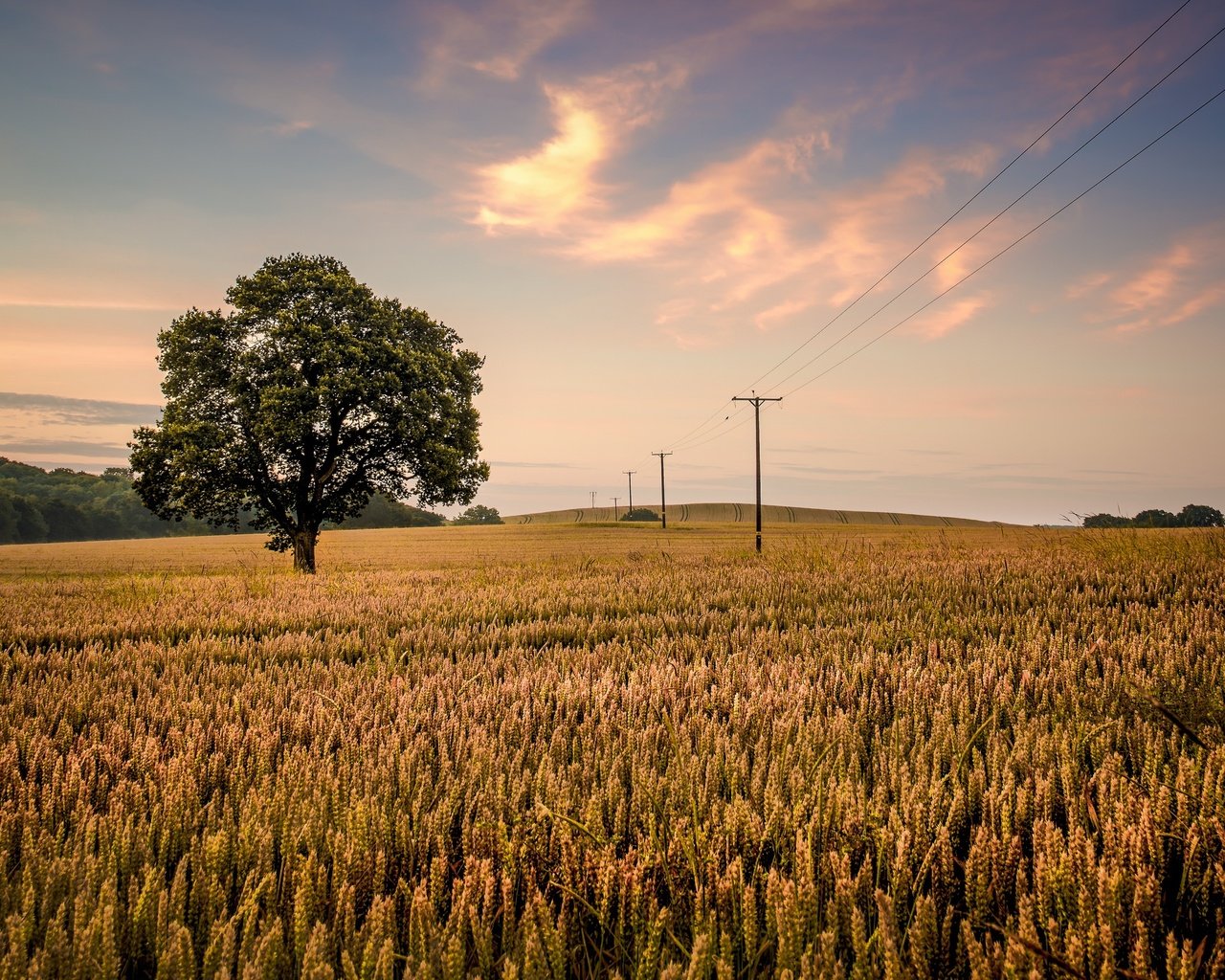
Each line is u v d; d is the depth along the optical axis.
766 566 16.92
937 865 2.21
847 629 7.09
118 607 11.24
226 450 28.56
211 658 6.60
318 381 29.62
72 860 2.25
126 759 3.78
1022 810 2.59
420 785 2.94
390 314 32.38
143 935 2.01
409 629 8.62
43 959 1.73
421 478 32.53
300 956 1.86
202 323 29.61
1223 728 3.34
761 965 1.94
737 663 5.46
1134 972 1.64
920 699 4.27
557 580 14.84
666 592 11.56
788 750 3.17
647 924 1.94
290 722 4.19
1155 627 6.44
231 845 2.39
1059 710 3.95
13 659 6.78
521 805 2.81
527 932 1.86
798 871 2.12
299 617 9.64
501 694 4.77
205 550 66.81
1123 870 2.10
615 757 3.25
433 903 2.06
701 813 2.63
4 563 50.59
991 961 1.75
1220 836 2.26
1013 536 31.17
